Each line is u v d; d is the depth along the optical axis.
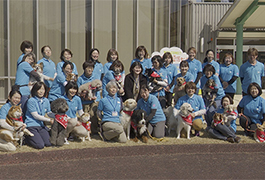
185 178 4.23
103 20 10.88
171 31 11.51
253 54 7.13
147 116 6.06
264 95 13.34
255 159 5.18
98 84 6.27
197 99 6.45
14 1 10.41
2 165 4.82
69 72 6.48
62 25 10.65
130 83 6.55
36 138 5.34
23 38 10.55
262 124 6.30
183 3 11.78
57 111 5.52
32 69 6.16
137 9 11.06
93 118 6.37
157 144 5.75
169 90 7.28
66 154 5.18
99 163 4.92
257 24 14.18
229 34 15.07
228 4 15.28
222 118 6.14
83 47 10.81
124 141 5.80
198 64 7.76
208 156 5.36
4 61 10.51
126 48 11.12
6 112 5.24
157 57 6.99
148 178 4.23
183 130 6.27
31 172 4.48
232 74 7.66
